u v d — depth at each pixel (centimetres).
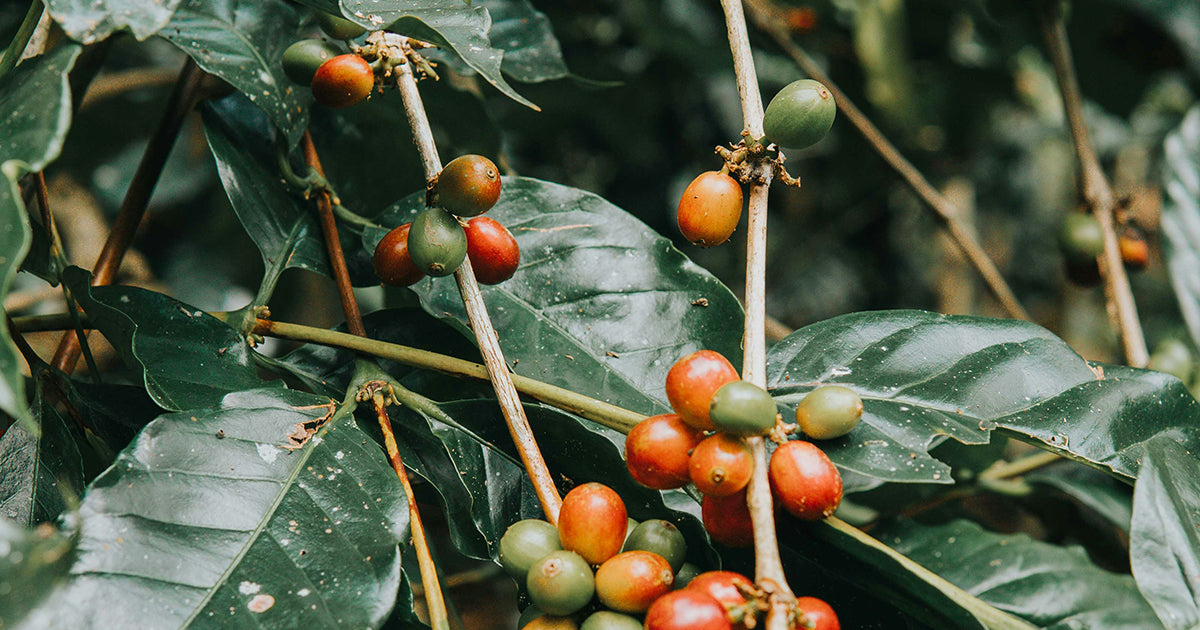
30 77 39
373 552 40
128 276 80
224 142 49
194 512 40
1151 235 125
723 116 106
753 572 44
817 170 113
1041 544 52
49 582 37
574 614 39
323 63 44
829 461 40
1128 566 61
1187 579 41
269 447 42
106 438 46
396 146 56
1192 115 61
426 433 45
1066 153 130
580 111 95
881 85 89
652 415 45
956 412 44
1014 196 133
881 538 53
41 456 43
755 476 39
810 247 118
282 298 74
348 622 39
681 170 107
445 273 42
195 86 52
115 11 40
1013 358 45
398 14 42
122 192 91
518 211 48
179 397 43
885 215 117
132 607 38
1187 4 79
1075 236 65
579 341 46
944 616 41
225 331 45
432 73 44
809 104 41
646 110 99
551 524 40
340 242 50
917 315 46
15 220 36
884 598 42
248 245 88
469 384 47
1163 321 125
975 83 99
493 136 58
